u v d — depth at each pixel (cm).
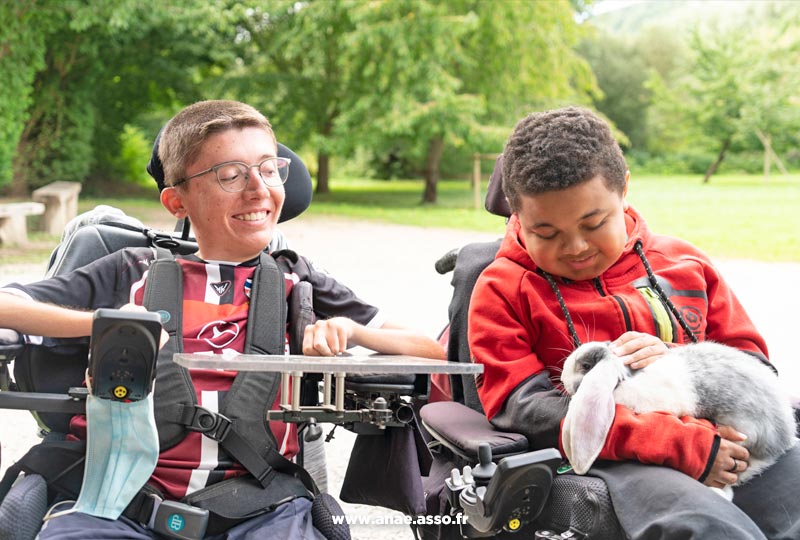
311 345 205
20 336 209
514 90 2400
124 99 2373
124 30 1998
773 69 3572
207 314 216
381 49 2178
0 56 1536
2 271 949
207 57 2409
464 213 2019
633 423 194
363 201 2492
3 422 448
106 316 171
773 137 3691
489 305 235
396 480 205
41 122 2080
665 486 183
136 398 179
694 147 4853
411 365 176
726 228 1491
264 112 2494
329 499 201
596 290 238
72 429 208
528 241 229
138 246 250
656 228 1495
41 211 1266
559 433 205
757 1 4688
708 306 248
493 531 187
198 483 198
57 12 1616
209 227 221
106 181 2394
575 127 220
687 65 4303
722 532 170
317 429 208
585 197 216
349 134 2294
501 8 2228
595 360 204
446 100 2109
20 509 186
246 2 2264
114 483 185
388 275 966
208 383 207
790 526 200
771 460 205
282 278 224
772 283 911
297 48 2302
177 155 220
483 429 220
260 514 197
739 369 205
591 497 190
